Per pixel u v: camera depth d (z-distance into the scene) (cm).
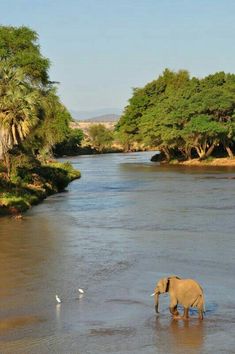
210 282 2175
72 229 3462
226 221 3700
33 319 1781
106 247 2898
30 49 7381
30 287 2158
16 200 4462
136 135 14725
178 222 3703
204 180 7031
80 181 7494
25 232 3347
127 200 5097
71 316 1803
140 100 14562
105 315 1808
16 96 5134
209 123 9931
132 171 9362
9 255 2725
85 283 2203
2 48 7144
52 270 2419
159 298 1977
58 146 16988
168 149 12131
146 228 3488
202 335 1622
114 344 1568
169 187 6259
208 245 2911
